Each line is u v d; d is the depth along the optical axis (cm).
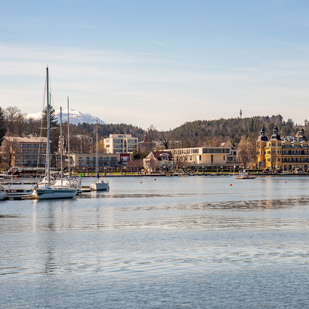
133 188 19812
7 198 12962
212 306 4175
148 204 12306
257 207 11594
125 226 8212
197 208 11325
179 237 7044
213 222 8706
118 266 5341
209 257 5731
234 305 4197
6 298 4378
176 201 13288
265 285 4684
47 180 14450
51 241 6744
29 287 4653
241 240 6769
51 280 4856
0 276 4997
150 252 5991
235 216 9650
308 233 7375
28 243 6600
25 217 9412
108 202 12738
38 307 4169
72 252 6009
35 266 5347
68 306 4191
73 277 4947
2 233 7469
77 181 17725
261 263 5453
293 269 5209
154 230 7738
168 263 5459
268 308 4131
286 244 6475
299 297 4369
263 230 7694
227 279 4869
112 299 4341
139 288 4616
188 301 4291
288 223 8544
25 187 19688
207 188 19988
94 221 8850
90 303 4253
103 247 6303
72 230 7769
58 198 13112
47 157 13150
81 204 12019
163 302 4269
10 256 5803
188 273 5069
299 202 13050
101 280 4850
